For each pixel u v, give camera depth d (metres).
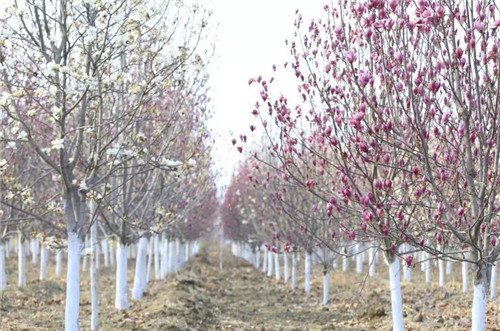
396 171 7.92
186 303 15.97
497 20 5.58
